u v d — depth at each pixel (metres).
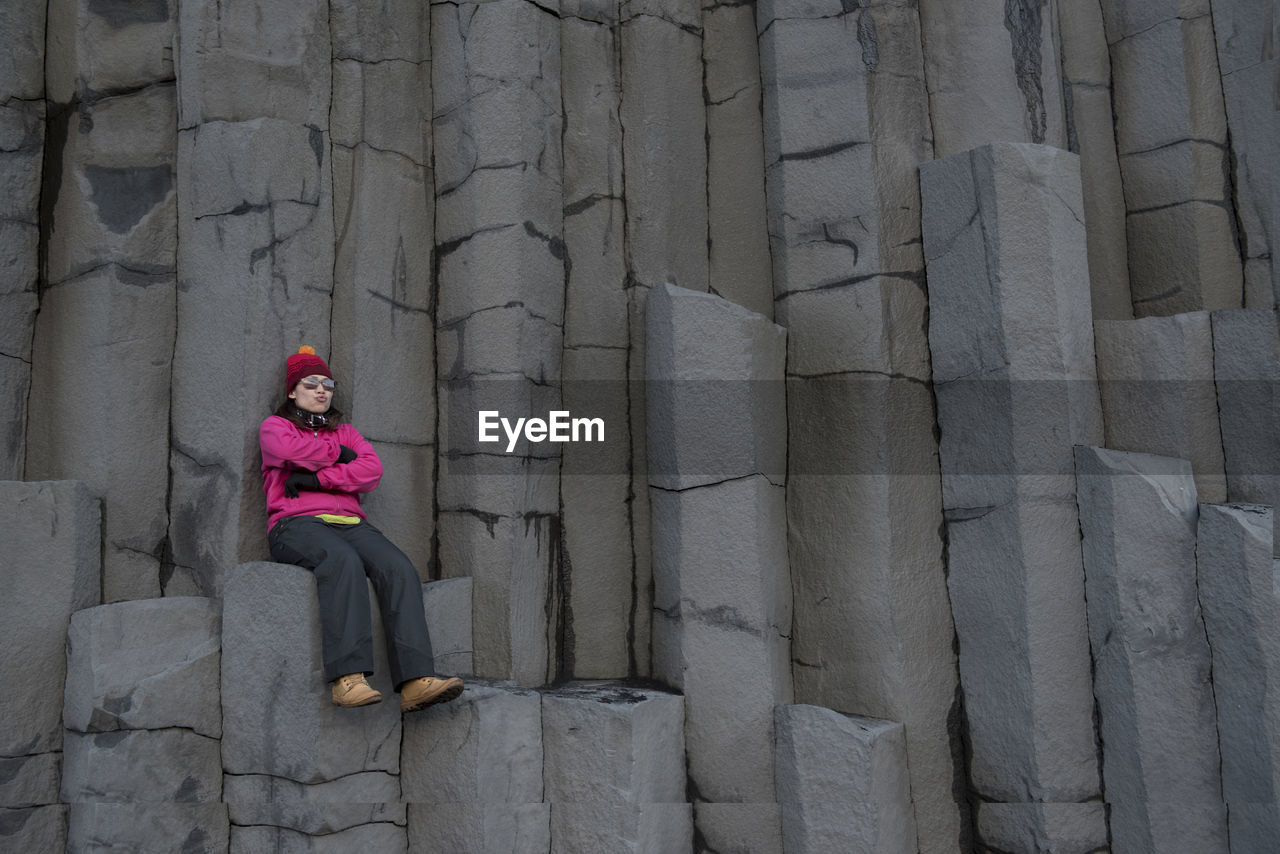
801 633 3.74
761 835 3.41
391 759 3.25
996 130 3.90
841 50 3.96
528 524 3.69
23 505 3.18
